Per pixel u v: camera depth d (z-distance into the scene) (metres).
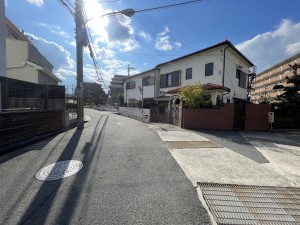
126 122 14.87
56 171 4.27
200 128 11.70
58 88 10.52
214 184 3.79
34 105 8.70
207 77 15.73
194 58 16.84
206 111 11.66
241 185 3.79
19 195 3.20
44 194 3.24
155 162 5.02
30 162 4.86
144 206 2.94
